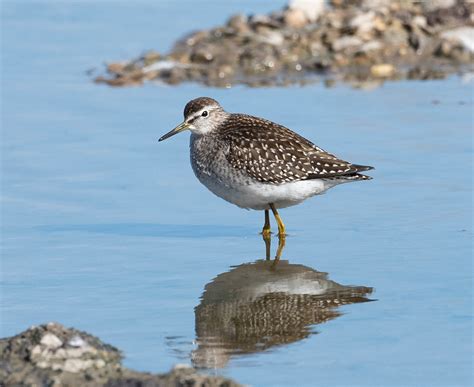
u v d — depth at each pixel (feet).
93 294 43.32
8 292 43.57
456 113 71.36
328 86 80.23
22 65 88.17
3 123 71.36
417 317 39.83
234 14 94.63
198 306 41.86
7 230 52.24
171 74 84.12
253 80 82.69
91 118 72.64
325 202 56.13
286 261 47.50
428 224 51.62
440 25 90.53
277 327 39.40
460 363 35.60
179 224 53.57
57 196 57.62
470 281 43.65
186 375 33.91
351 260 47.09
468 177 58.65
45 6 109.50
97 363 34.94
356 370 35.27
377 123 69.15
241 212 55.72
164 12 105.19
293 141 51.34
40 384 33.53
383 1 94.17
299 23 91.20
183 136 68.74
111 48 92.79
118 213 55.16
